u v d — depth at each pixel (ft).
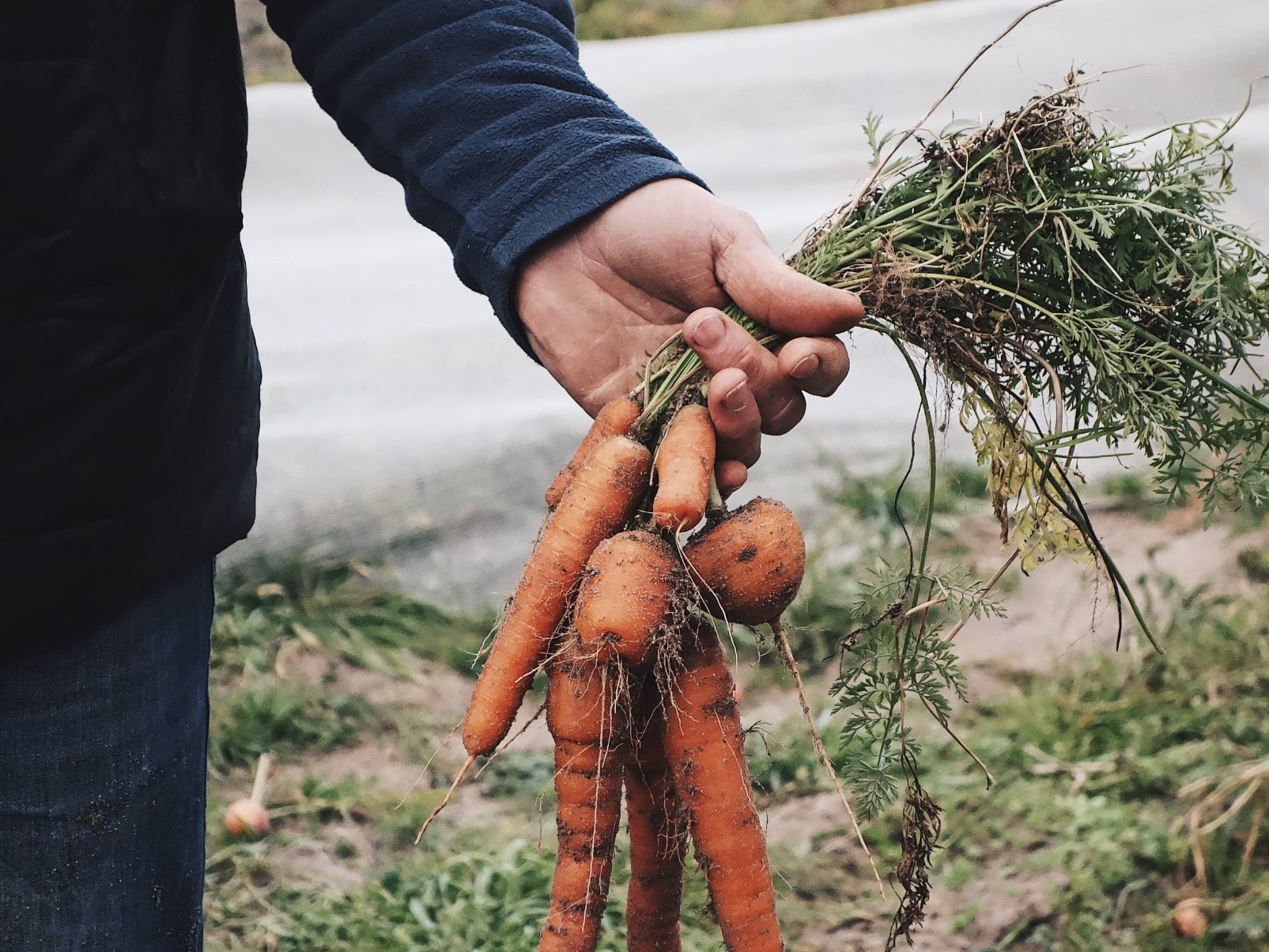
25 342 1.84
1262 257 2.28
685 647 2.24
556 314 2.26
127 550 1.96
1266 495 2.25
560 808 2.30
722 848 2.24
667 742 2.26
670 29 8.49
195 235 1.92
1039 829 3.43
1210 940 3.10
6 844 1.99
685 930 3.15
